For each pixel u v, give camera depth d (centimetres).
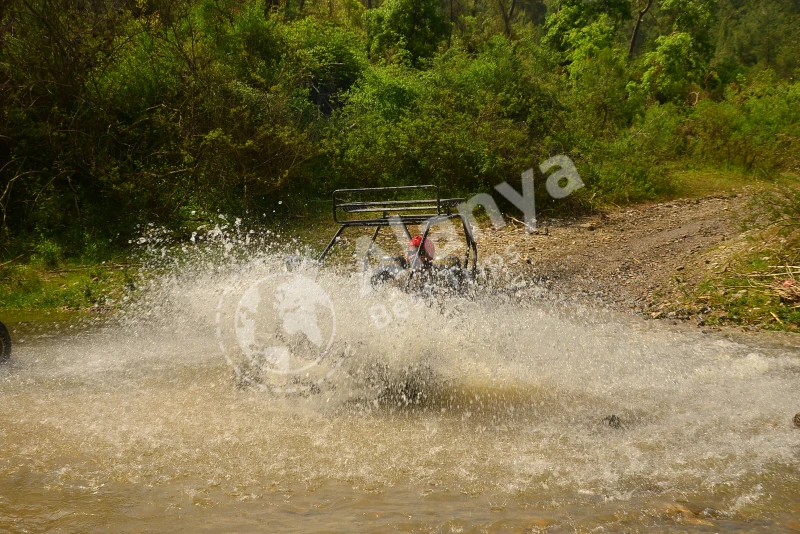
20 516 366
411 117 1720
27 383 588
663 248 1232
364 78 1880
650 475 419
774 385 588
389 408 536
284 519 366
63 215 1210
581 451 455
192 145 1332
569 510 375
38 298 906
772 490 399
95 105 1286
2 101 1197
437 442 471
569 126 1780
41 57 1242
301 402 548
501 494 394
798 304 827
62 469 424
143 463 433
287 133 1366
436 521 363
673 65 3650
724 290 900
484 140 1574
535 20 7238
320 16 2416
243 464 433
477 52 2377
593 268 1088
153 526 358
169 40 1405
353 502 384
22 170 1232
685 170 2403
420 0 2998
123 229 1230
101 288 961
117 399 550
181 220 1293
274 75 1573
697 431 489
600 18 3916
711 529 355
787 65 5962
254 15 1630
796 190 1048
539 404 544
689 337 741
